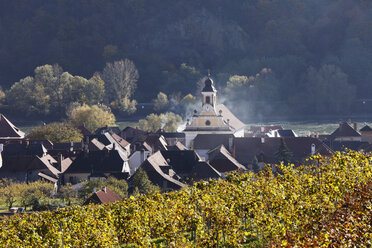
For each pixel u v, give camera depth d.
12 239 70.25
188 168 155.38
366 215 48.19
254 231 64.25
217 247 61.66
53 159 180.25
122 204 82.00
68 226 75.12
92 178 150.25
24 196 129.25
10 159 164.62
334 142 188.38
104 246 70.56
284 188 63.62
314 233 48.78
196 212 66.31
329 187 61.53
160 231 73.12
